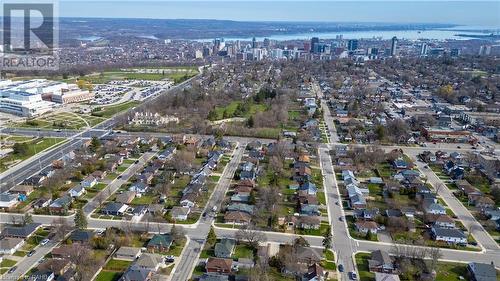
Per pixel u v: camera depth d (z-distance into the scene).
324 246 131.25
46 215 147.88
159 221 145.50
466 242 135.88
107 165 189.62
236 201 160.25
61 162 193.12
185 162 191.38
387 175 192.50
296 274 116.62
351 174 188.00
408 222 145.12
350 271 119.19
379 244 134.25
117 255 122.94
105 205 154.62
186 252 126.88
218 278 111.19
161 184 171.75
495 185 178.12
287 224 144.12
